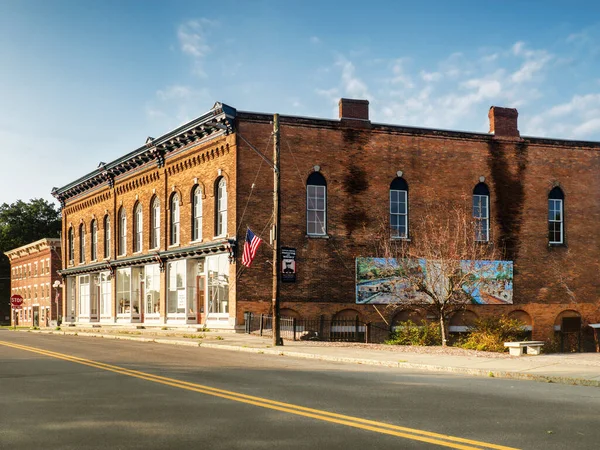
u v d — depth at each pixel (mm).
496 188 36906
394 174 35094
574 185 38531
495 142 37156
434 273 31297
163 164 39469
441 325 29625
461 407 10773
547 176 38000
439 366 16922
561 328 36531
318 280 33188
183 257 37219
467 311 35344
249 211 32500
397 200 35188
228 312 32969
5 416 10117
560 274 37531
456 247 33469
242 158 32625
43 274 68812
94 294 50250
